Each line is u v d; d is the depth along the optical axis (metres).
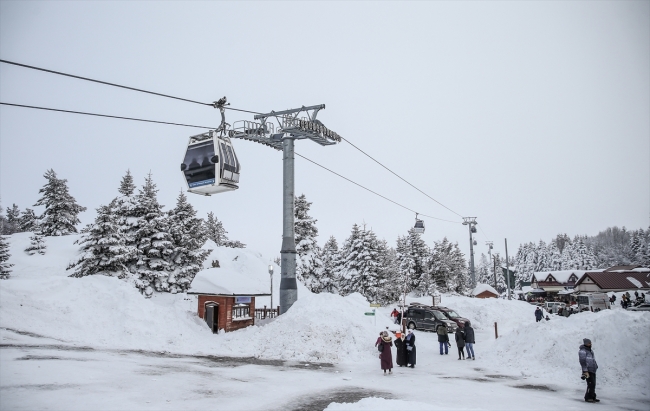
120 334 21.09
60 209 62.41
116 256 37.09
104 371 14.01
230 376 15.48
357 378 16.45
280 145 29.59
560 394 14.41
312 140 29.03
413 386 15.13
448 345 23.64
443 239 89.38
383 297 58.50
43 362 14.12
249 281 28.12
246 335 23.19
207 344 22.48
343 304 25.12
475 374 17.77
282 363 19.14
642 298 47.94
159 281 41.22
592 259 121.81
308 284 52.50
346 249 59.56
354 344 21.47
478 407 12.29
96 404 10.47
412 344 19.27
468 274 99.69
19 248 55.53
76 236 60.41
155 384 13.06
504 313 43.16
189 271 43.06
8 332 18.39
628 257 142.88
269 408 11.49
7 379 11.73
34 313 20.52
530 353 19.16
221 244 84.25
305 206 54.81
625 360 16.27
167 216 44.03
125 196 44.94
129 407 10.54
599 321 18.31
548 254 138.88
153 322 22.59
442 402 12.77
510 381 16.45
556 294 87.75
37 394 10.71
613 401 13.41
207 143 21.34
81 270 36.19
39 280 22.95
